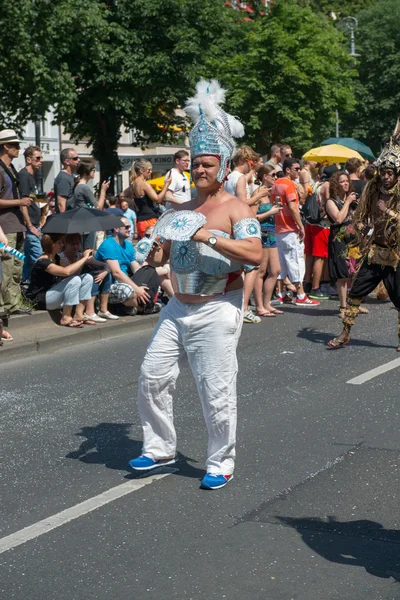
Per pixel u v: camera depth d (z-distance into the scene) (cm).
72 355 983
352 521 496
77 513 514
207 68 3381
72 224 1064
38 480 575
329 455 614
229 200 538
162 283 1180
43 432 685
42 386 839
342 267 1169
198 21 3334
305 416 715
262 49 3144
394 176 901
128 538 478
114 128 3553
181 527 491
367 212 929
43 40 2512
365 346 1006
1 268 975
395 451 622
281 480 564
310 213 1405
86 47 2938
